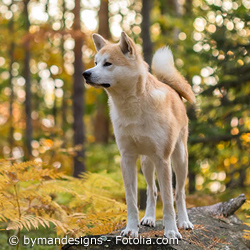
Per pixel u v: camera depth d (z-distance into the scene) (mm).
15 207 4469
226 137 7102
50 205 4703
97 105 15188
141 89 3824
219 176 10344
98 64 3947
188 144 7074
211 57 7004
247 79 6875
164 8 12000
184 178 4391
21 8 14148
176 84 4676
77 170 9359
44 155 9586
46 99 19391
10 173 4398
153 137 3838
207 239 3969
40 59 13875
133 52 3871
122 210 4863
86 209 5320
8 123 15453
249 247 4172
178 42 11305
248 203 4953
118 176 6742
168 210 3799
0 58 16719
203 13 9016
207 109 7230
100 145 12281
